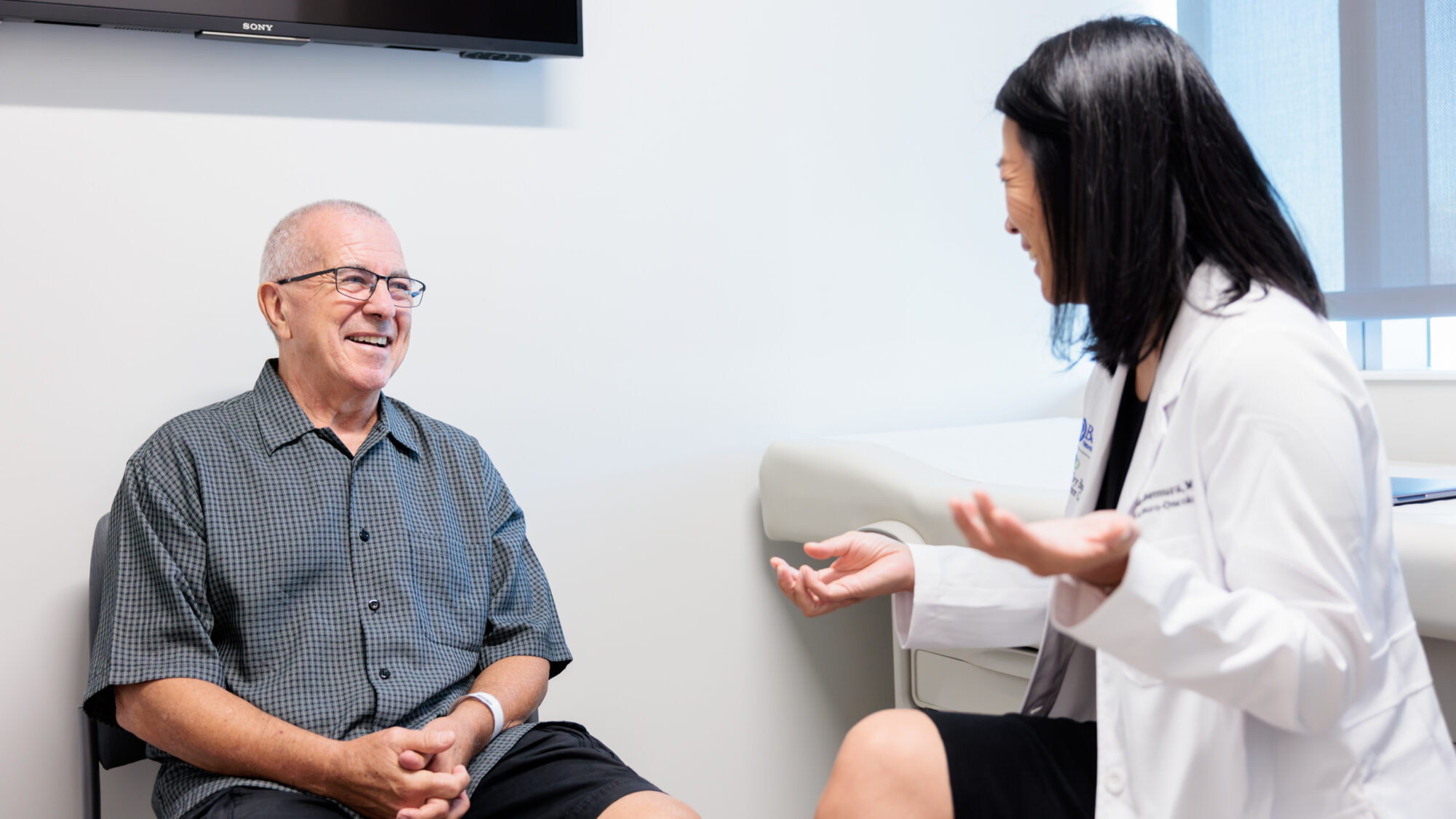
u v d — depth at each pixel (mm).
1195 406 760
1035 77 850
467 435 1476
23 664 1383
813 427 1952
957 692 1535
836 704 1979
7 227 1358
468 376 1641
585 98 1728
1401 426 1745
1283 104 2080
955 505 610
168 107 1439
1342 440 694
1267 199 819
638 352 1780
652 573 1798
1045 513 1296
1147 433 819
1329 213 1990
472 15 1562
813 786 1959
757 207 1887
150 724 1124
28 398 1375
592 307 1739
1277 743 744
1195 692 683
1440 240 1810
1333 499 685
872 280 2012
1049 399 2232
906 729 873
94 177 1400
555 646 1427
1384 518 757
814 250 1948
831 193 1962
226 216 1477
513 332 1676
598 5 1733
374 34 1498
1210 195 800
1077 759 870
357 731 1203
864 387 2008
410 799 1068
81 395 1402
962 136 2105
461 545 1389
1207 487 754
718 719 1865
